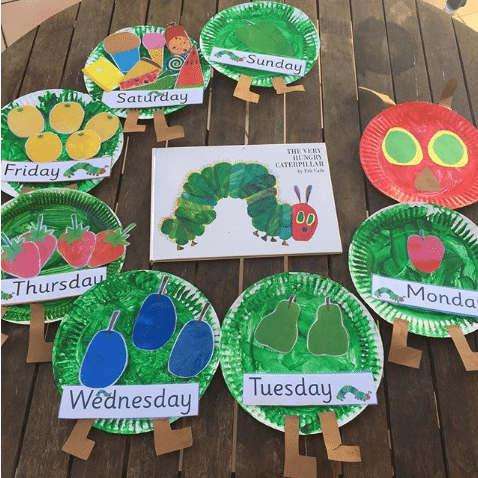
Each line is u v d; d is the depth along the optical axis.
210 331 0.86
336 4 1.32
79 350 0.85
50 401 0.82
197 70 1.17
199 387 0.82
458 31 1.29
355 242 0.96
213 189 1.03
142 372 0.83
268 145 1.09
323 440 0.79
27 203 1.00
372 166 1.06
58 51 1.24
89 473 0.76
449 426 0.81
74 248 0.95
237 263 0.95
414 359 0.85
